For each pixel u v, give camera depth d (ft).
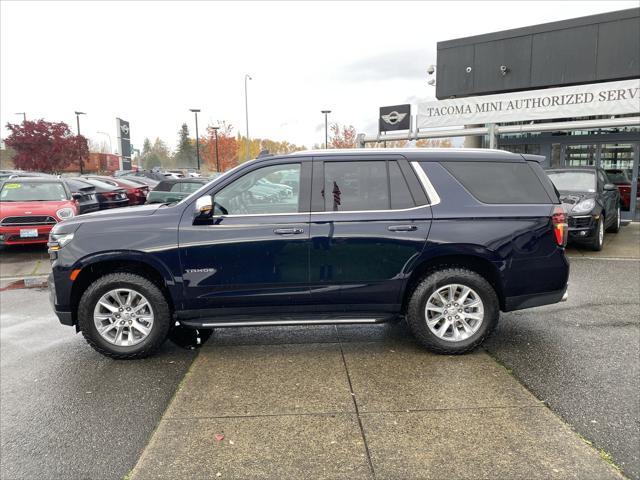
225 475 8.87
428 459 9.22
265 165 14.24
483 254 13.73
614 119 40.29
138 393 12.33
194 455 9.48
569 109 42.32
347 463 9.15
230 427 10.47
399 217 13.75
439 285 13.80
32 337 16.96
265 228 13.74
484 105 45.98
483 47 49.70
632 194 45.06
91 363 14.33
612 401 11.26
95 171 183.93
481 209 13.87
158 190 45.44
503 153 14.56
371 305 14.12
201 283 13.84
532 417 10.61
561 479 8.57
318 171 14.14
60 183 37.58
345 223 13.74
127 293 14.17
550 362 13.51
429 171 14.12
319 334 16.24
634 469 8.80
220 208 14.14
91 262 13.83
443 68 52.29
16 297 23.25
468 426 10.30
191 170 170.50
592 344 14.83
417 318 13.92
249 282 13.85
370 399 11.57
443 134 47.60
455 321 14.05
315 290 13.92
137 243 13.74
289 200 14.06
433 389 12.00
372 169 14.17
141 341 14.20
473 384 12.23
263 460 9.29
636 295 20.34
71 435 10.46
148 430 10.61
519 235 13.82
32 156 126.41
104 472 9.18
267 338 15.93
